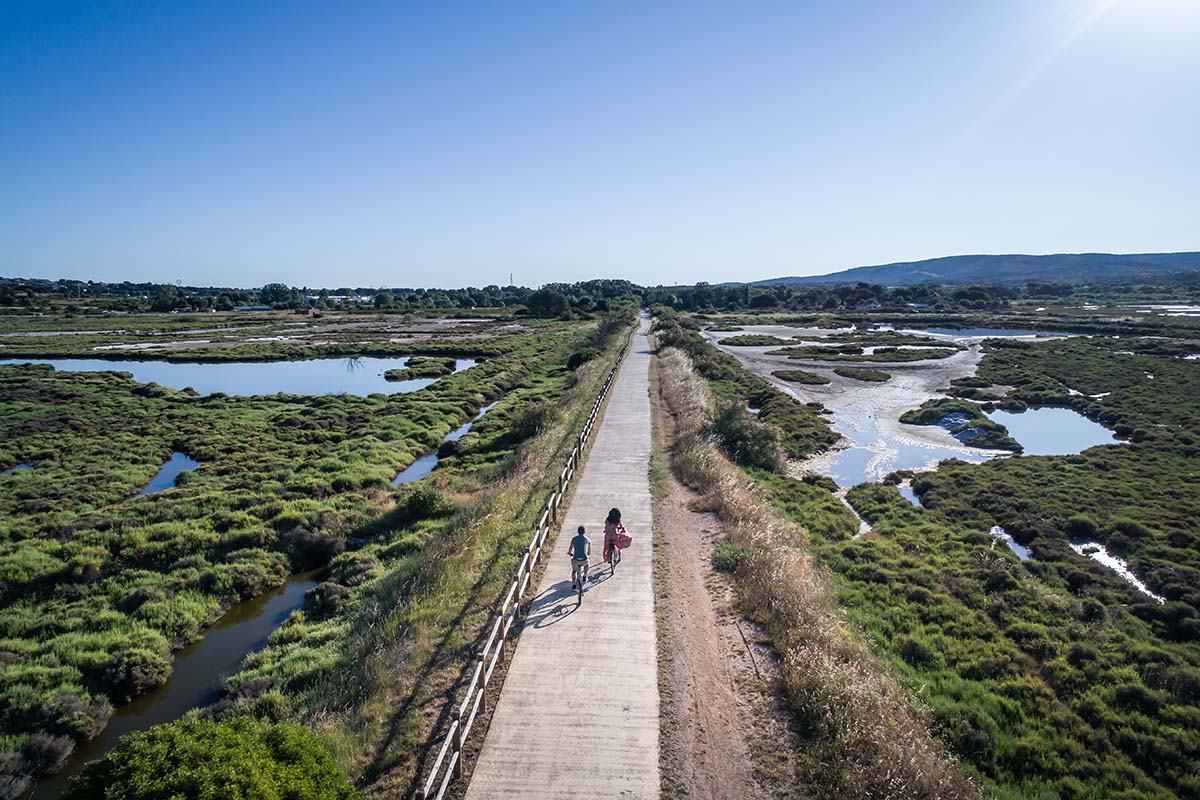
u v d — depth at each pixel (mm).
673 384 48406
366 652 14898
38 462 36344
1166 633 19812
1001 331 112062
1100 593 22156
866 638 17891
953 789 11078
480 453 37250
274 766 8383
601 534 21094
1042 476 35344
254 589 21516
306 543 24234
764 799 10492
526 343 94312
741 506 23156
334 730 11617
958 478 35125
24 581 20750
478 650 14328
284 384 67375
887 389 62219
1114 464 37344
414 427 43938
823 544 25500
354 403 52375
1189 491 32344
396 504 27938
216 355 82625
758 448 35844
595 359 63469
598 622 15664
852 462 39688
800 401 56438
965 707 15469
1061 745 14531
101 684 16219
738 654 14625
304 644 17734
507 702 12625
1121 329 101625
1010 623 19984
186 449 39312
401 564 21312
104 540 23844
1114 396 56125
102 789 7789
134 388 58438
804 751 11477
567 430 34906
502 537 20297
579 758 11211
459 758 11078
